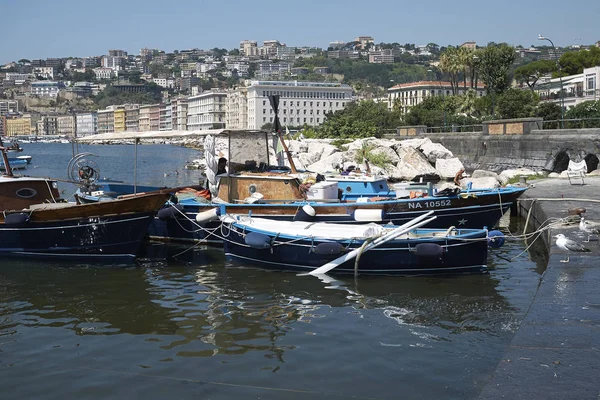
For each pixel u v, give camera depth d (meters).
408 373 8.86
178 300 12.95
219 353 9.86
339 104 168.62
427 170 38.94
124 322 11.53
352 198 19.88
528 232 20.73
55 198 18.44
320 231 15.70
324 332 10.71
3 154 19.08
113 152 120.06
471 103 75.81
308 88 165.88
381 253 14.48
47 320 11.70
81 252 16.73
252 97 165.25
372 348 9.87
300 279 14.54
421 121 68.81
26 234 16.88
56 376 9.10
